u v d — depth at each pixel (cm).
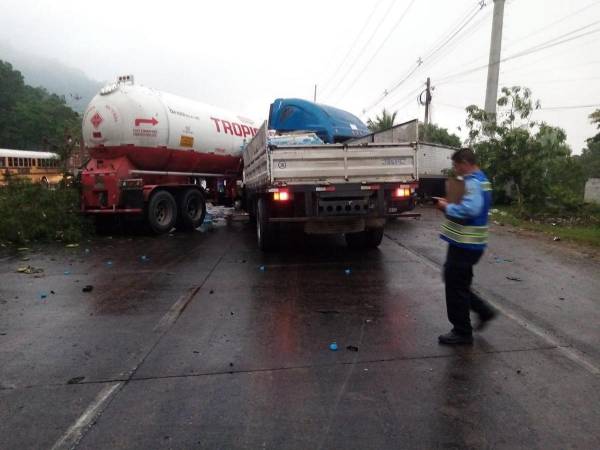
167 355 407
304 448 272
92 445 278
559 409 312
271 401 325
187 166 1330
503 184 1712
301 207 806
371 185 781
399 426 294
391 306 541
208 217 1488
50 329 478
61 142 1366
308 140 972
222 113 1484
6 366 389
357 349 415
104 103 1130
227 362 391
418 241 1021
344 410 312
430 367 376
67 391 344
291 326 477
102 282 676
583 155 3594
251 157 1116
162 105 1203
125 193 1122
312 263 788
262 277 690
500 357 395
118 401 328
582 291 604
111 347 428
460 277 414
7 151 3006
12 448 275
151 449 273
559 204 1507
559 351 407
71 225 1107
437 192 2316
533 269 734
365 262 791
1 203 1052
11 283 673
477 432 287
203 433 288
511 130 1592
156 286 648
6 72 8025
